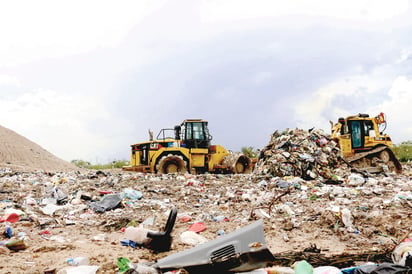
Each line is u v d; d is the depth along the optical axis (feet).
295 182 32.83
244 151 66.44
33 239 15.57
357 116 48.83
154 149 49.24
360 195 26.71
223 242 10.23
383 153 46.96
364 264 10.98
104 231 17.60
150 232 14.55
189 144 51.55
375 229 17.11
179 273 9.97
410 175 45.44
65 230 17.52
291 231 17.47
